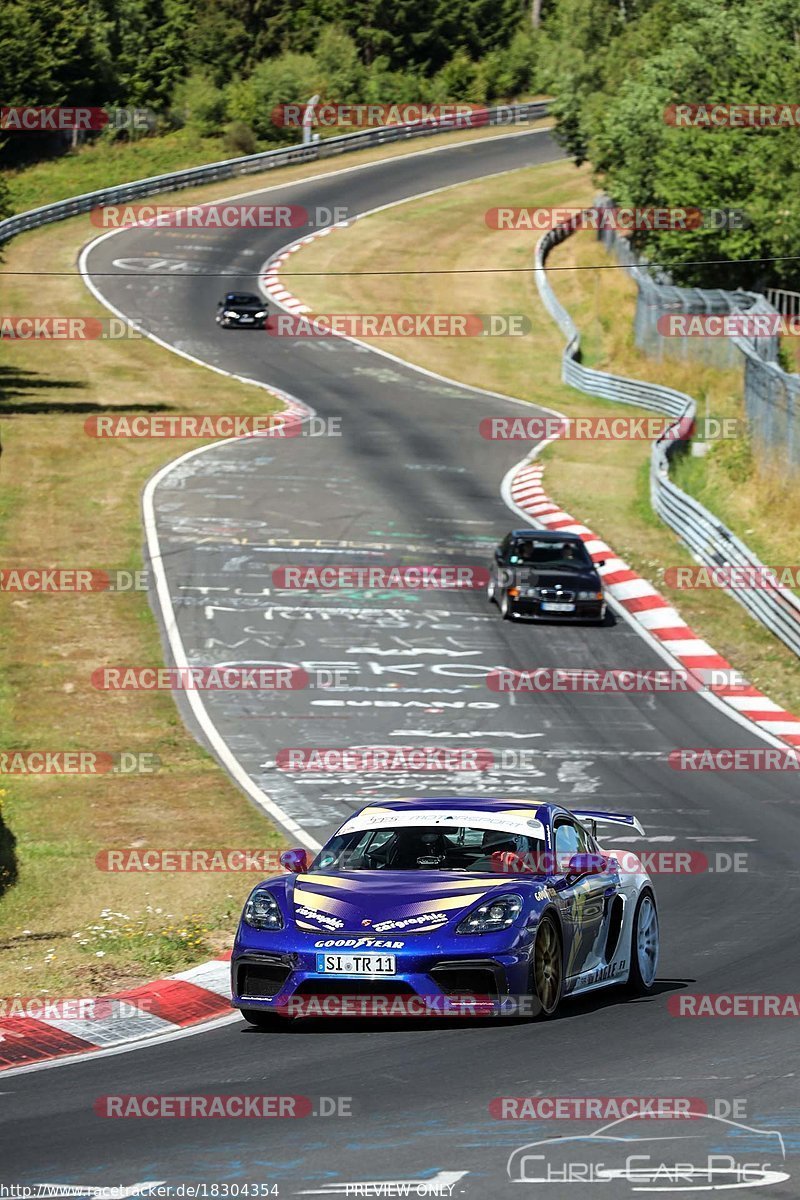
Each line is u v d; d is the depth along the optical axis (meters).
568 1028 38.88
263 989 39.25
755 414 158.12
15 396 198.50
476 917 38.62
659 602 123.94
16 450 168.12
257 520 144.75
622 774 84.12
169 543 135.38
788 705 101.06
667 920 56.28
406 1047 36.97
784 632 113.75
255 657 106.50
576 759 87.06
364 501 154.00
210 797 76.62
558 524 147.88
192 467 164.75
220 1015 42.31
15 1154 28.56
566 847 44.06
